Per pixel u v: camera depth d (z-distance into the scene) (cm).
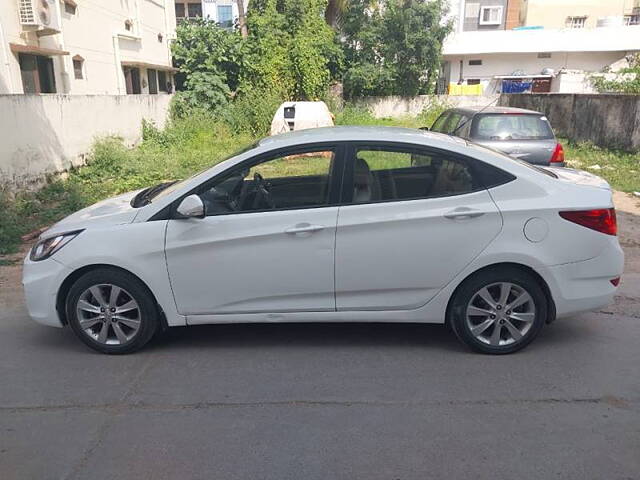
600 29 3081
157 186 493
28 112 995
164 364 411
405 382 379
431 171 405
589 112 1597
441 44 2498
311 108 1689
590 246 400
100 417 343
